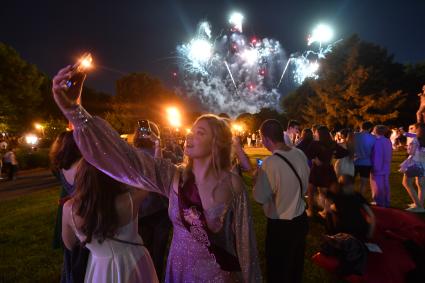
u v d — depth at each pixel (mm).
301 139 6922
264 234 5730
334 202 4766
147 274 2367
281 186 3105
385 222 4762
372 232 4422
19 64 37938
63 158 2773
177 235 2148
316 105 41094
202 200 2070
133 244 2295
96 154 1914
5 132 37875
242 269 2131
